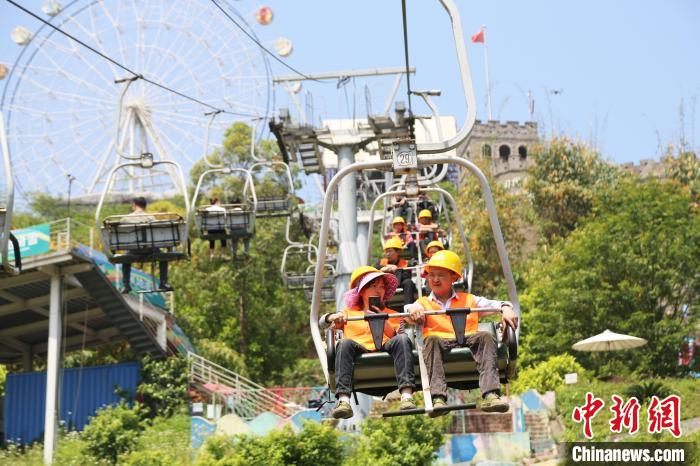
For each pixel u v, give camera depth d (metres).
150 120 57.03
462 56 7.63
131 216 15.59
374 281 7.54
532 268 51.50
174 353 32.78
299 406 30.83
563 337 37.69
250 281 46.97
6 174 10.16
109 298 28.75
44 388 30.66
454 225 55.81
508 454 25.06
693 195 59.12
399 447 20.53
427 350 6.80
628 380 35.66
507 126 97.62
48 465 23.50
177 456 22.27
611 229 40.09
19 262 10.46
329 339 7.06
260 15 55.62
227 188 54.41
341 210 26.11
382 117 24.08
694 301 38.75
